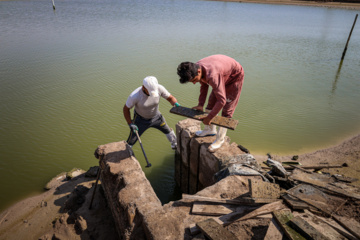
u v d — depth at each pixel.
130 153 3.59
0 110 7.40
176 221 2.52
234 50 14.00
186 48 13.85
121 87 8.90
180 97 8.23
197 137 4.19
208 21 24.09
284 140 6.44
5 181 5.11
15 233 4.02
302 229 2.19
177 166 5.16
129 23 21.52
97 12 28.17
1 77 9.55
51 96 8.27
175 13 29.28
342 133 6.76
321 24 24.08
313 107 8.12
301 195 2.76
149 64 11.10
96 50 13.15
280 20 25.94
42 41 14.77
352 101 8.64
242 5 40.09
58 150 5.97
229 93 3.32
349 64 12.61
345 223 2.37
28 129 6.64
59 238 3.68
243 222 2.46
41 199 4.65
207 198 2.74
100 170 3.76
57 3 36.91
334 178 3.33
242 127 6.96
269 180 3.19
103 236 3.62
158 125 4.40
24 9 29.55
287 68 11.63
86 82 9.26
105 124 6.91
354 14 31.30
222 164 3.52
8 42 14.34
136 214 2.69
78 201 4.23
